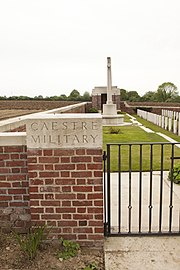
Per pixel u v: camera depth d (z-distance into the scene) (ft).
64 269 8.58
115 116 56.54
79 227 9.86
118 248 9.76
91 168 9.52
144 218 11.94
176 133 43.27
